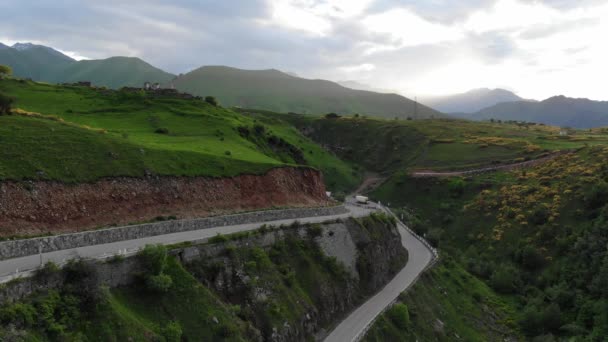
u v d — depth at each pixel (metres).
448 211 104.56
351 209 74.44
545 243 79.94
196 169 54.97
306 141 151.25
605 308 59.19
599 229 73.25
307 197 69.38
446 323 56.22
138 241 36.22
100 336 24.66
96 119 77.06
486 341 57.00
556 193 90.19
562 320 62.19
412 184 121.38
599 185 82.56
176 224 41.56
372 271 56.94
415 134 167.12
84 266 26.58
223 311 32.25
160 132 75.31
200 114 95.12
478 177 115.12
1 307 22.00
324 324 43.09
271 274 40.03
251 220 49.81
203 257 35.59
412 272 65.06
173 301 30.16
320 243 50.50
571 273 70.56
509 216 91.19
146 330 26.80
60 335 23.16
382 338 43.84
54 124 49.94
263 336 34.53
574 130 189.00
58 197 38.50
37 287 24.41
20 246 30.16
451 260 77.38
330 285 46.88
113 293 27.78
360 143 172.00
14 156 38.75
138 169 48.03
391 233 69.62
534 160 117.81
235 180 58.28
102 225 40.00
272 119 163.25
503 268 77.62
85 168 43.22
